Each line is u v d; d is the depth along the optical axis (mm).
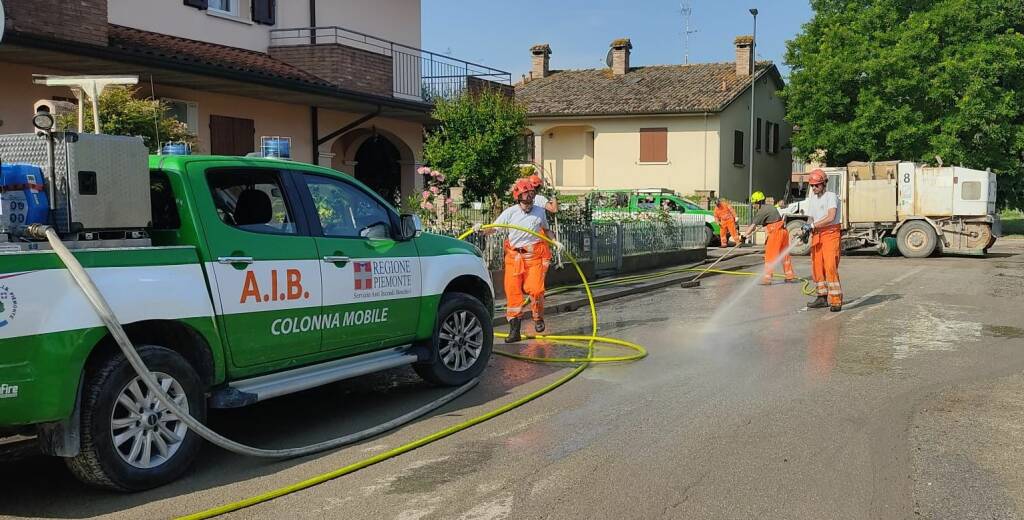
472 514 4324
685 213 26266
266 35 15297
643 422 6043
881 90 28719
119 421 4570
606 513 4312
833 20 30719
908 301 12867
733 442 5520
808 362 8172
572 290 14008
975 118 27438
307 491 4711
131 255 4625
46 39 9688
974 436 5625
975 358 8320
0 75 10500
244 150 14047
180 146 5641
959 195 21719
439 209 12891
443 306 7117
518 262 9281
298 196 5832
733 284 15906
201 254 5020
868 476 4840
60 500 4609
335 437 5828
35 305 4133
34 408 4145
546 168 35156
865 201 22719
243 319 5219
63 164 4477
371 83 15305
